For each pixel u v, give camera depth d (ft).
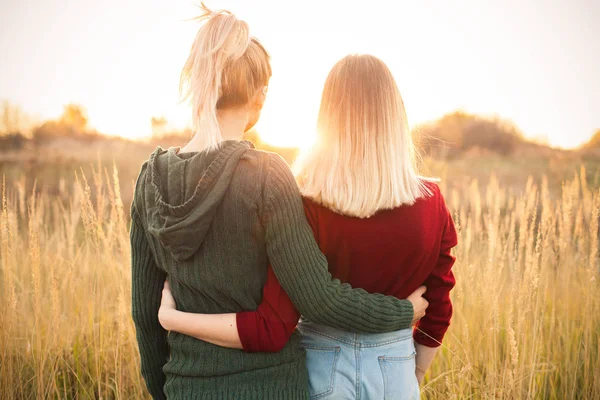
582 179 8.97
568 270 8.75
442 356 7.90
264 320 3.76
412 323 4.41
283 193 3.73
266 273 3.92
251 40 4.00
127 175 26.17
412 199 4.11
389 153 4.09
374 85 4.18
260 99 4.08
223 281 3.75
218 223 3.68
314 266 3.81
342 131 4.14
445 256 4.59
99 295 8.46
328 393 4.19
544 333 8.42
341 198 4.02
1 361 7.33
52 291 7.39
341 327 3.99
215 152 3.68
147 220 3.90
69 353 7.97
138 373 7.55
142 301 4.25
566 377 7.51
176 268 3.85
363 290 4.06
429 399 7.27
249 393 3.78
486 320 7.29
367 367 4.18
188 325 3.79
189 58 3.95
